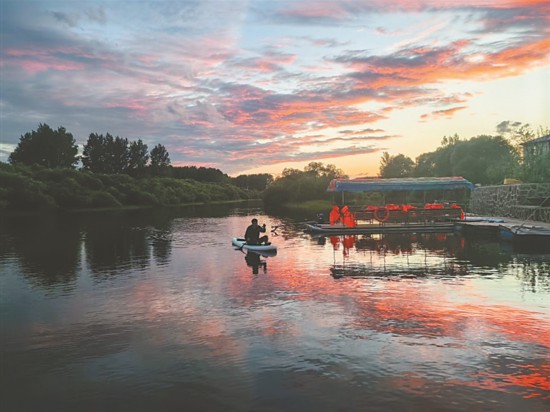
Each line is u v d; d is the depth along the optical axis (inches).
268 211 2127.2
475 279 469.4
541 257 614.5
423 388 223.8
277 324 327.3
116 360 265.7
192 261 630.5
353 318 339.0
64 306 389.7
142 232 1106.7
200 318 346.0
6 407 212.1
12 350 285.4
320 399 213.9
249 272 537.3
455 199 1705.2
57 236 1004.6
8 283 487.5
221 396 218.8
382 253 675.4
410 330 309.4
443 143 2645.2
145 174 3924.7
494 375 237.5
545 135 1471.5
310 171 3063.5
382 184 1093.1
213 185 4183.1
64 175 2438.5
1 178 1994.3
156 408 208.4
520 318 333.1
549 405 205.9
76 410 208.4
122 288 457.1
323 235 974.4
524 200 1031.0
